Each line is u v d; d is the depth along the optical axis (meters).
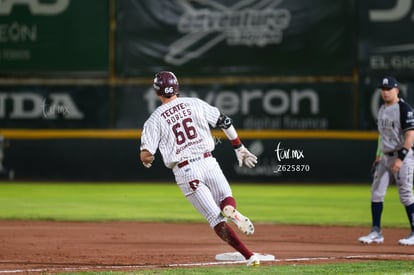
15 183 83.38
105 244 38.66
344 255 34.06
